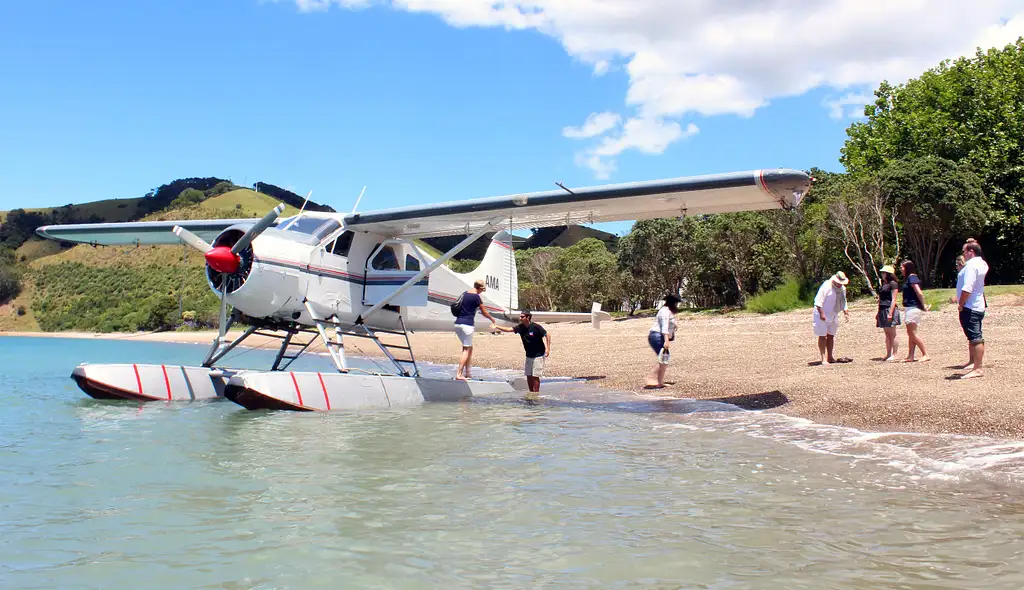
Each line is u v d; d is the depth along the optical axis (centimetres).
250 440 558
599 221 912
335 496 382
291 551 295
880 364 878
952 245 2711
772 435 566
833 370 873
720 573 268
